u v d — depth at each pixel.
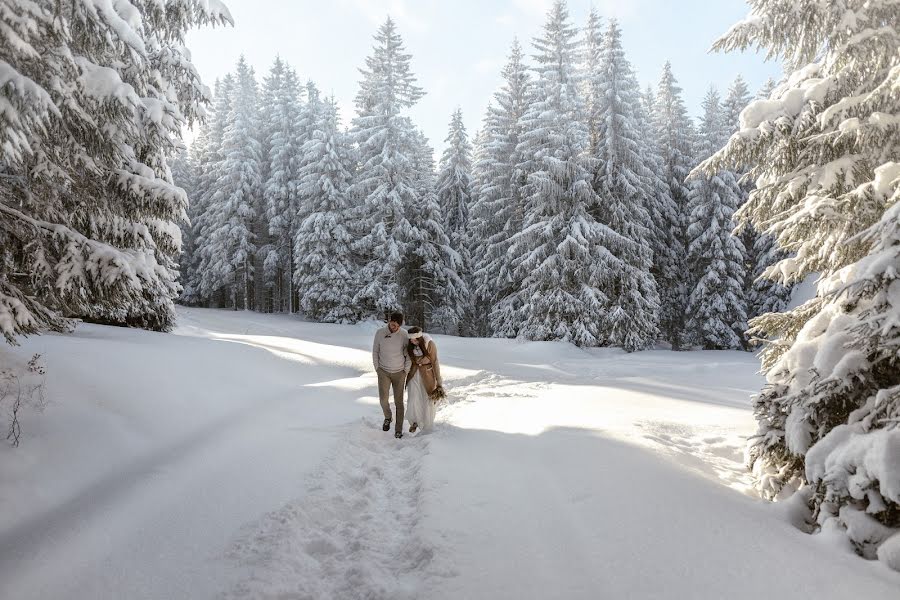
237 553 3.19
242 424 6.46
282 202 35.25
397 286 27.77
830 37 6.10
